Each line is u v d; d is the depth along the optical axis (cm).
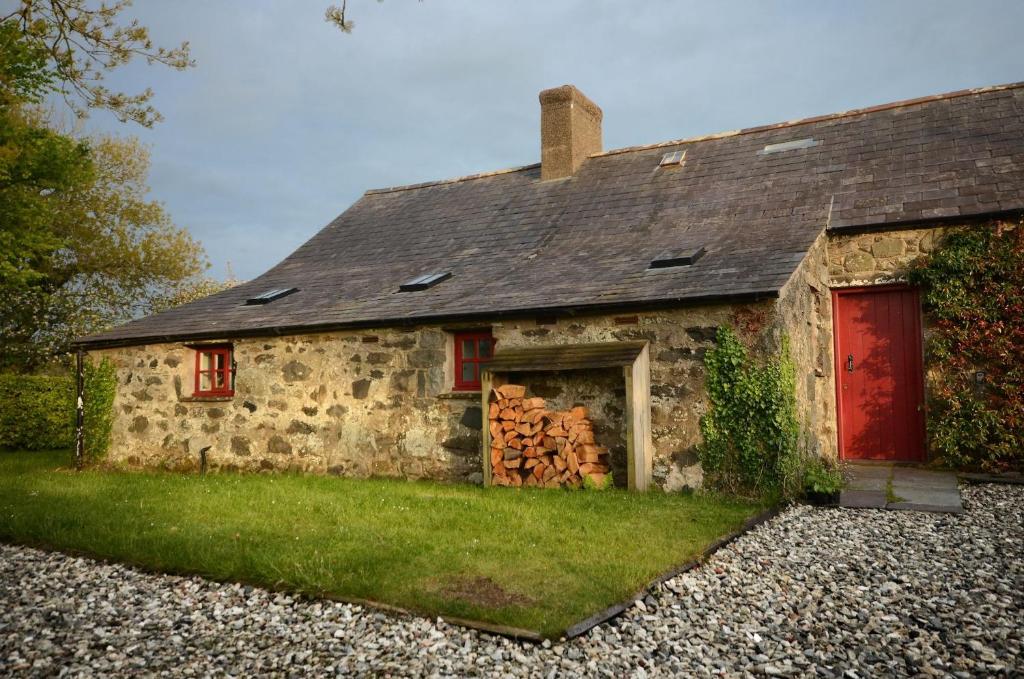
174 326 1194
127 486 918
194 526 657
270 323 1080
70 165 1561
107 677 368
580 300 855
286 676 367
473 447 933
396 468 985
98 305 2192
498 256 1166
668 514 667
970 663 356
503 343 916
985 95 1132
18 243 1584
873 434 981
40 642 412
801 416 831
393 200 1620
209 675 370
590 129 1482
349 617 438
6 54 1122
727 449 777
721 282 793
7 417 1491
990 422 879
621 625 414
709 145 1324
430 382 968
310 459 1050
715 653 379
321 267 1374
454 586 471
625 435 852
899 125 1150
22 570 557
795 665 364
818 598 454
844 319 1001
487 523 642
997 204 877
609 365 800
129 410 1202
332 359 1041
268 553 547
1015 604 432
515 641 397
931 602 440
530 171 1509
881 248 959
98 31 769
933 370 926
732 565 523
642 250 1009
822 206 1004
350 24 606
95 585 516
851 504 723
